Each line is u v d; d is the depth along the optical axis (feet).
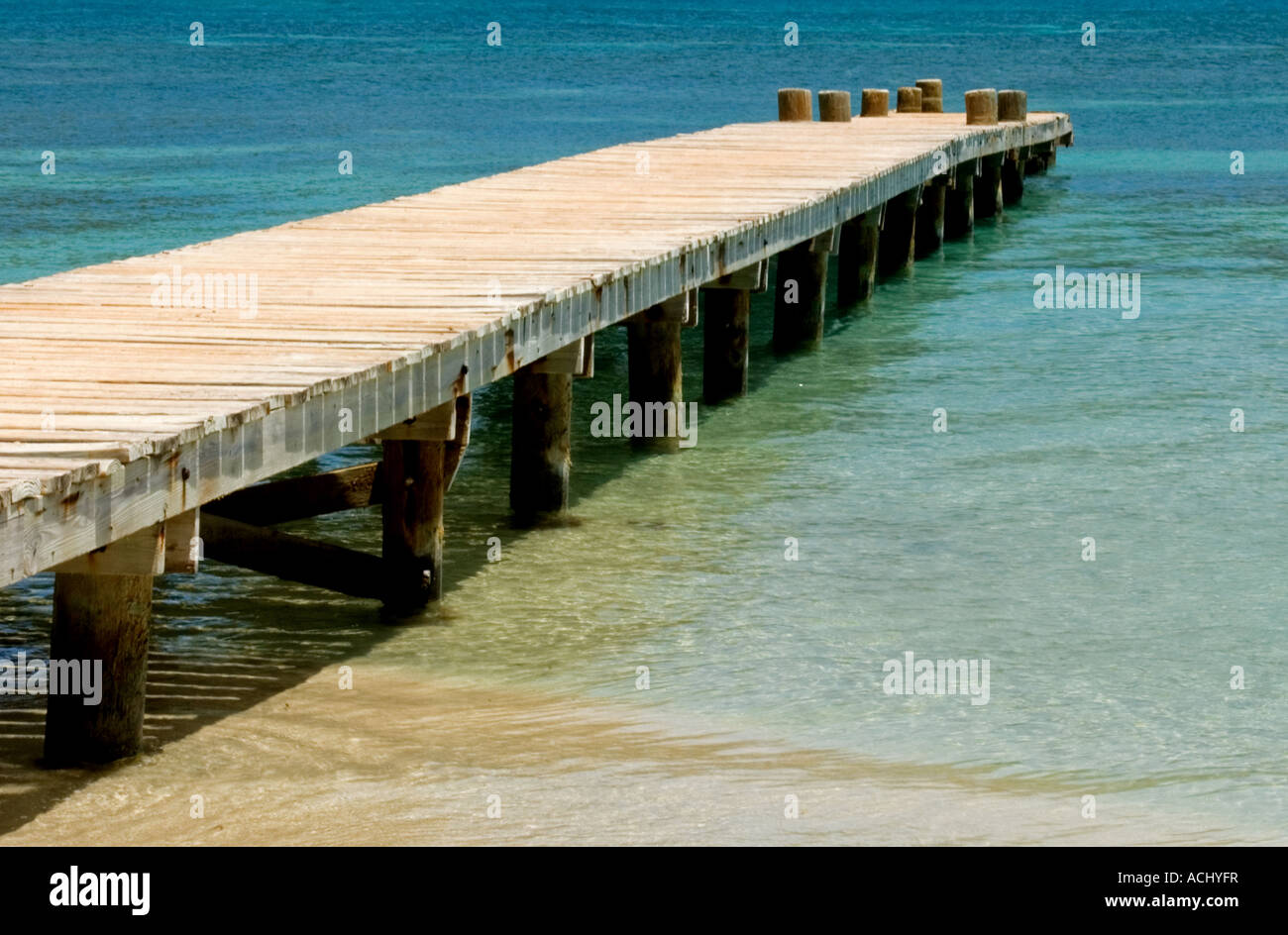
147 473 22.03
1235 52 245.86
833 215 54.70
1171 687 29.19
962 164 82.79
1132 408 49.37
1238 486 41.39
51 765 24.95
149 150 119.55
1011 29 327.26
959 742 26.81
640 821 23.71
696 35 296.10
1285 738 27.14
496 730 26.94
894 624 32.22
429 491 31.94
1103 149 123.13
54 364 27.27
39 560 19.98
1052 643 31.24
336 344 29.27
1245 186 101.65
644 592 33.88
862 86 180.75
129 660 24.91
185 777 24.73
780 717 27.73
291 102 160.04
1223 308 64.54
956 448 45.19
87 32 298.97
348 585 32.04
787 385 52.80
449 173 105.91
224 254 40.01
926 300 67.41
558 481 38.60
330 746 26.08
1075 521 38.73
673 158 64.23
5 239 78.69
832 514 39.32
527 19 370.73
